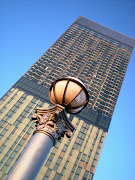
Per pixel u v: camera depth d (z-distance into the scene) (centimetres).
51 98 713
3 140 7594
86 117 9388
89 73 11956
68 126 652
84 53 13362
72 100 659
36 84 10356
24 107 8894
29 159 487
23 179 452
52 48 13200
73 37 14688
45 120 599
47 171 7050
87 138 8431
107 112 10006
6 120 8256
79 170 7325
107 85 11512
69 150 7819
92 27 16050
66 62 12344
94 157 7825
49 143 550
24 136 7831
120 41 15275
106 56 13638
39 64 11750
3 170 6850
